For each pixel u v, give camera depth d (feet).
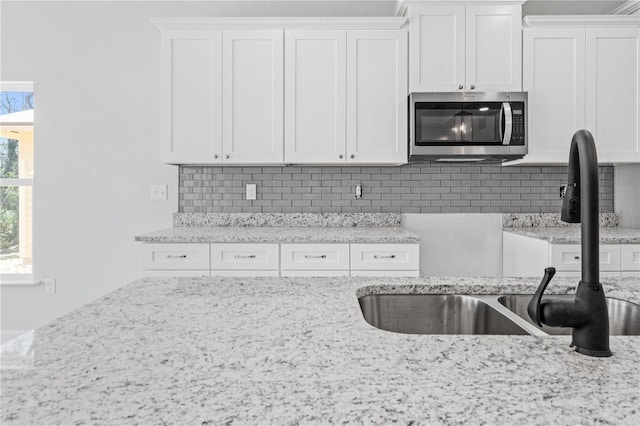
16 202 10.32
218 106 8.73
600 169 9.93
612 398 1.60
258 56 8.71
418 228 9.91
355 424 1.41
